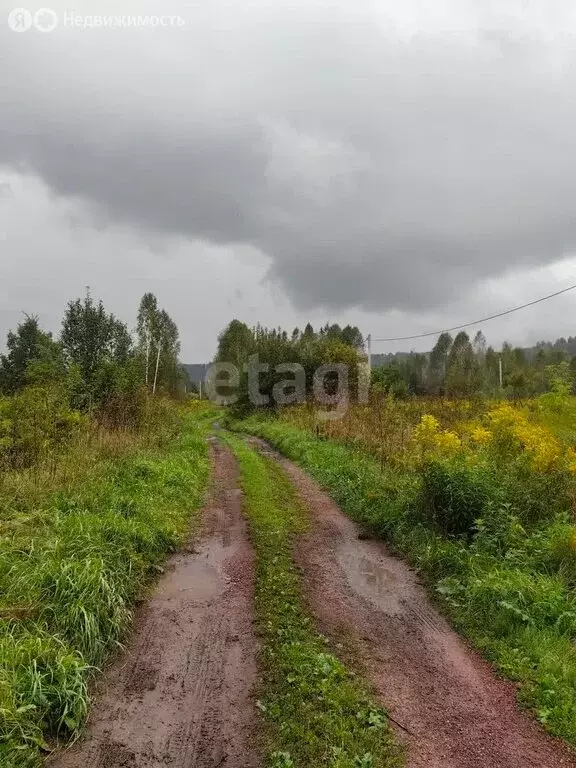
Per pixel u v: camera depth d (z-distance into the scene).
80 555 6.19
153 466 11.01
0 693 3.94
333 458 14.34
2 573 5.64
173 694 4.71
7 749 3.62
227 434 25.62
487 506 8.02
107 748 4.05
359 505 10.31
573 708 4.47
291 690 4.67
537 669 5.07
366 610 6.39
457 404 19.12
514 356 54.47
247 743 4.11
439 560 7.41
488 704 4.66
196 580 7.12
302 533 9.14
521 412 15.13
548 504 8.16
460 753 4.04
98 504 8.09
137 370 17.45
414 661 5.32
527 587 6.13
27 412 10.94
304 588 6.89
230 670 5.08
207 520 9.73
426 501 8.66
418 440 11.90
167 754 4.00
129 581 6.44
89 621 5.07
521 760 4.00
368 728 4.22
